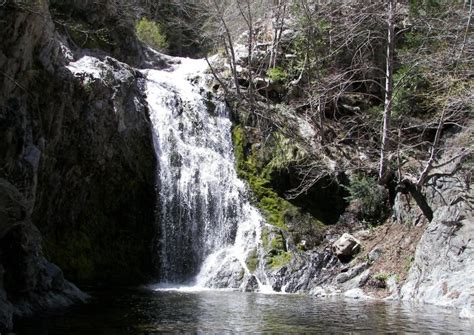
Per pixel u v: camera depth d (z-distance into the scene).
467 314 11.12
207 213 19.17
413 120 19.73
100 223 17.08
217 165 20.14
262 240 18.47
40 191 14.73
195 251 18.50
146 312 10.39
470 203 15.15
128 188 17.73
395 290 15.41
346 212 20.17
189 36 32.56
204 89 21.64
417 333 8.89
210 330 8.61
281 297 14.76
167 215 18.34
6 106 12.18
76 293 11.55
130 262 17.30
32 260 9.82
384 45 22.52
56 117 15.20
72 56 17.64
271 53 23.52
